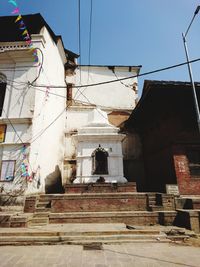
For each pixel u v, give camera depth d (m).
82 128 12.34
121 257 4.85
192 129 10.29
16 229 6.77
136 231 6.59
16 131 9.75
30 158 9.34
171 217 8.09
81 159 11.33
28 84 10.48
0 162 9.34
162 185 11.30
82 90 18.09
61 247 5.62
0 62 11.19
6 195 8.72
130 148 16.16
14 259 4.69
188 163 9.94
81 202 8.70
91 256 4.91
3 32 13.00
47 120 12.00
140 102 12.09
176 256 4.95
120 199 8.86
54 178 13.05
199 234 7.05
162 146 11.46
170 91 10.23
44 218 7.78
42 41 11.48
